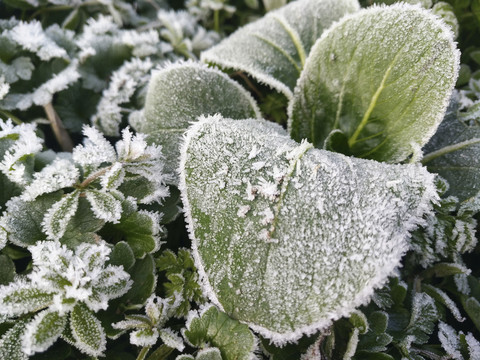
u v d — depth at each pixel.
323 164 0.12
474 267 0.17
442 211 0.15
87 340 0.11
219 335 0.12
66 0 0.21
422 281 0.16
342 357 0.13
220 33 0.24
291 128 0.17
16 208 0.13
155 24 0.23
